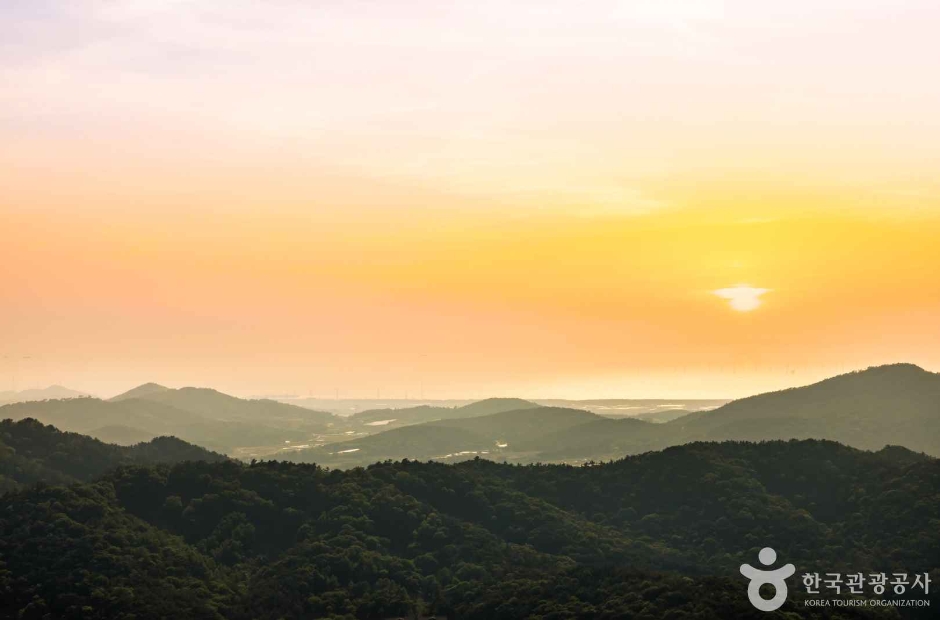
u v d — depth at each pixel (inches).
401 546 7741.1
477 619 6515.8
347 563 7263.8
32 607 6614.2
